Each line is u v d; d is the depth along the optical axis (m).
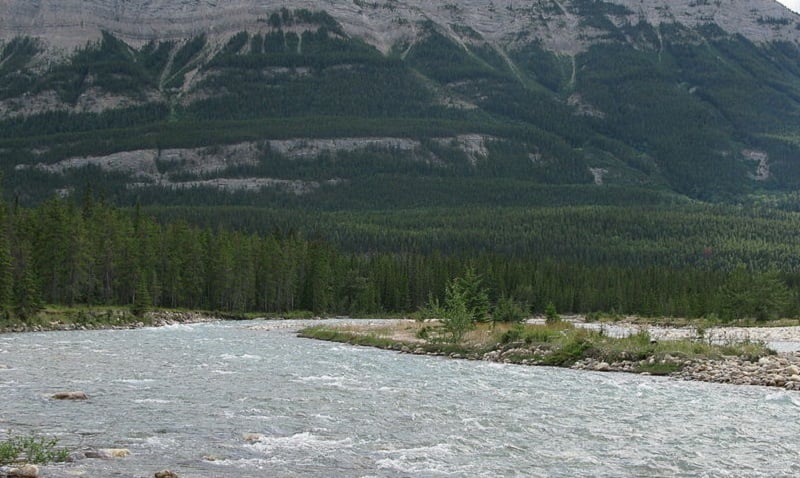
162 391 37.84
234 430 28.61
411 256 191.62
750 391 40.94
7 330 85.12
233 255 145.00
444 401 36.66
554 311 81.62
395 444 26.92
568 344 55.75
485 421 31.61
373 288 166.00
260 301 153.50
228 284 141.88
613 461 25.02
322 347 67.75
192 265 136.75
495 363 55.78
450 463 24.31
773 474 23.62
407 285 169.75
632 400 37.59
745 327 119.69
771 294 139.12
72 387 38.53
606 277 187.25
